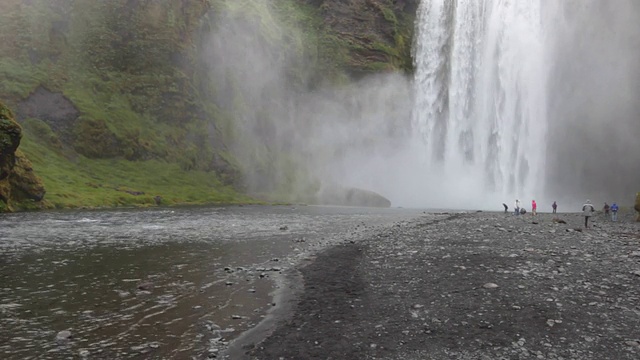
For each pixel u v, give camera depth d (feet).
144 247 70.85
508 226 98.58
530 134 306.76
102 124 237.25
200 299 40.24
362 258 58.34
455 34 330.54
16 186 149.18
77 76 251.80
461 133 318.86
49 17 253.24
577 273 46.32
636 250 61.11
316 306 37.73
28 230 91.61
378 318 34.30
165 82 271.90
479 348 28.37
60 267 53.62
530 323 32.40
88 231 91.81
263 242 77.51
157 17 280.10
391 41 351.67
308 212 167.63
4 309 36.65
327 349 28.63
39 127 217.97
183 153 261.24
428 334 30.83
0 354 27.78
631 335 30.09
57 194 168.86
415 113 338.13
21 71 230.68
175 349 28.81
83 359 27.22
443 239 74.18
